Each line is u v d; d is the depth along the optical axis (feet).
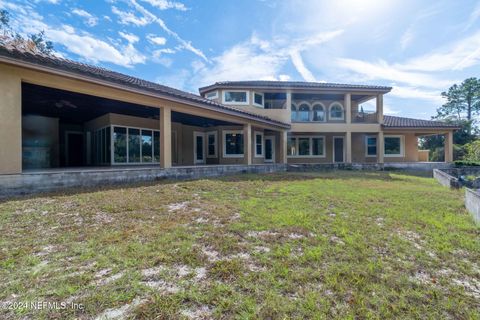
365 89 59.11
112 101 32.22
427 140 122.21
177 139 50.90
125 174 27.12
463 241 12.80
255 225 14.66
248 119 43.86
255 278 8.99
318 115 65.16
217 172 38.34
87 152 49.08
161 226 14.05
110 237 12.23
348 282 8.87
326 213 17.63
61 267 9.46
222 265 9.84
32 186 20.59
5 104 19.29
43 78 21.11
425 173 52.03
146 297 7.84
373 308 7.59
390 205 20.36
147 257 10.31
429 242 12.73
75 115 42.96
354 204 20.51
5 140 19.31
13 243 11.37
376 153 66.59
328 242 12.39
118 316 7.02
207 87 56.90
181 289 8.29
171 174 31.50
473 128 134.21
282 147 57.47
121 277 8.87
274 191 26.25
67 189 22.27
